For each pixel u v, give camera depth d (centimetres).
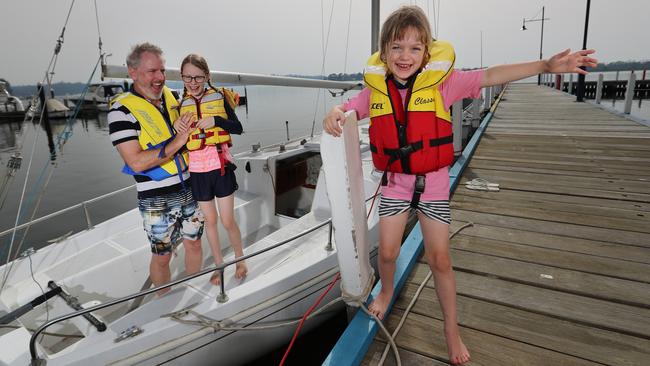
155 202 225
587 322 193
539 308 206
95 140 2772
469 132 673
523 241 278
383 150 160
